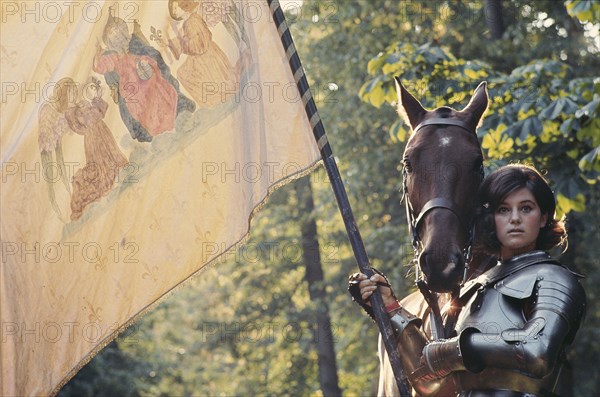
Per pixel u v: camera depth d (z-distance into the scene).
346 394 26.02
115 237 5.40
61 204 5.41
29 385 5.25
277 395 24.95
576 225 13.85
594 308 17.33
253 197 5.43
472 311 4.47
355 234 5.21
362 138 19.69
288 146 5.43
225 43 5.52
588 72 16.19
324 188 22.70
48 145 5.43
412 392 5.55
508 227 4.54
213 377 29.91
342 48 19.34
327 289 23.16
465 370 4.48
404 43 11.73
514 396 4.31
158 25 5.54
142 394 26.00
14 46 5.45
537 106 11.18
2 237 5.35
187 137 5.47
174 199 5.43
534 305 4.27
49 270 5.36
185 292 30.31
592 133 10.27
